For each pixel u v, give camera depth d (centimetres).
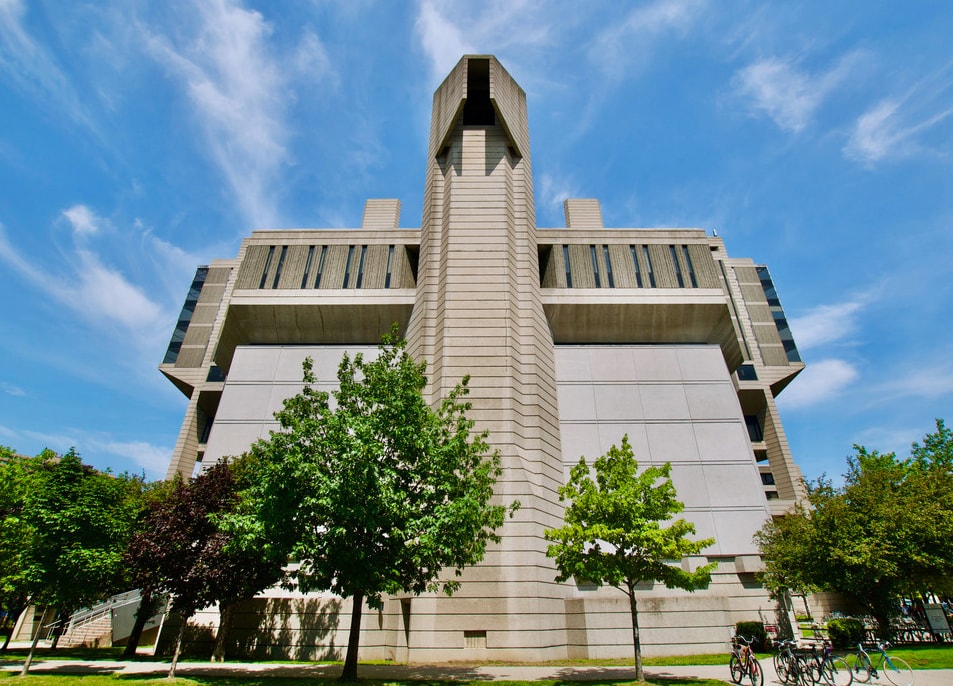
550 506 2630
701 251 4062
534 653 2095
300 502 1444
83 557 1502
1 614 3466
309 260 4088
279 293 3888
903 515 2044
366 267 4019
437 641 2100
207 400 5809
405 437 1548
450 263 3134
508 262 3164
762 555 2595
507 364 2794
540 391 2933
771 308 6519
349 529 1425
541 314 3350
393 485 1500
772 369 5997
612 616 2388
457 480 1623
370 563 1424
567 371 3553
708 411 3444
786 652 1441
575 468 1852
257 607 2517
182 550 1775
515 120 3809
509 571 2234
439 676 1673
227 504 1959
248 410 3450
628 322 3816
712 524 3069
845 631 2036
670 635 2358
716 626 2392
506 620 2141
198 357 5934
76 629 2897
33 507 1530
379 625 2336
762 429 6044
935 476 2425
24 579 1482
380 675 1681
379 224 4997
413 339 3209
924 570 2052
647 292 3831
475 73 3891
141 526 1950
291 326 3884
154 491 2800
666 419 3403
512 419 2642
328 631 2441
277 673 1683
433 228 3434
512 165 3703
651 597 2447
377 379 1666
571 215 5019
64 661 1925
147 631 2939
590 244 4078
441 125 3819
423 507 1584
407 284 3928
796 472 5534
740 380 5919
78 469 1653
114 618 2892
